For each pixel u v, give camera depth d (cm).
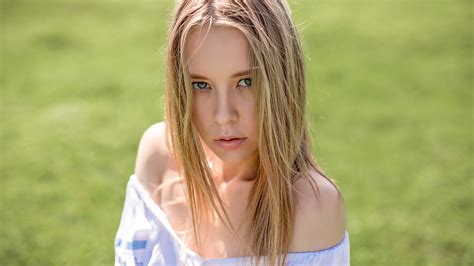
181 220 161
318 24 957
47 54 842
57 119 600
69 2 1123
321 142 534
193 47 129
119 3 1127
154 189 165
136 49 864
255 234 146
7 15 1030
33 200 429
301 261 143
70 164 492
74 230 387
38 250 362
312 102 575
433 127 575
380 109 622
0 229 385
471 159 502
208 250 154
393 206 420
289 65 135
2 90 691
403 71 751
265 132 132
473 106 636
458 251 364
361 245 367
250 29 127
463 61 784
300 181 143
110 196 436
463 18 973
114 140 545
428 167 487
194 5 131
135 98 665
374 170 479
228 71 128
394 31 920
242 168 153
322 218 143
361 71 750
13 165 490
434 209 415
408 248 366
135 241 161
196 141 138
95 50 861
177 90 137
